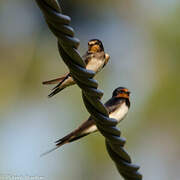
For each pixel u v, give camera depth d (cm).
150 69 1527
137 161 1468
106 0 1744
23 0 1772
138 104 1473
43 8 495
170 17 1548
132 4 1691
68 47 512
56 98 1385
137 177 574
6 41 1725
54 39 1747
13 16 1772
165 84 1476
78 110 1353
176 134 1459
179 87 1471
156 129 1455
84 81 528
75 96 1363
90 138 1315
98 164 1337
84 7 1769
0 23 1755
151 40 1576
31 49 1731
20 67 1659
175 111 1462
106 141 568
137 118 1448
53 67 1658
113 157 570
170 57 1518
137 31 1639
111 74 1537
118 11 1727
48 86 1573
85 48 1786
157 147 1472
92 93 533
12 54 1709
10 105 1558
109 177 1340
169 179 1536
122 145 559
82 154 1334
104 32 1755
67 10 1778
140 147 1441
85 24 1781
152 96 1472
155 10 1620
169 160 1512
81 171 1338
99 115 546
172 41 1524
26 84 1608
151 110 1459
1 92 1573
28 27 1766
